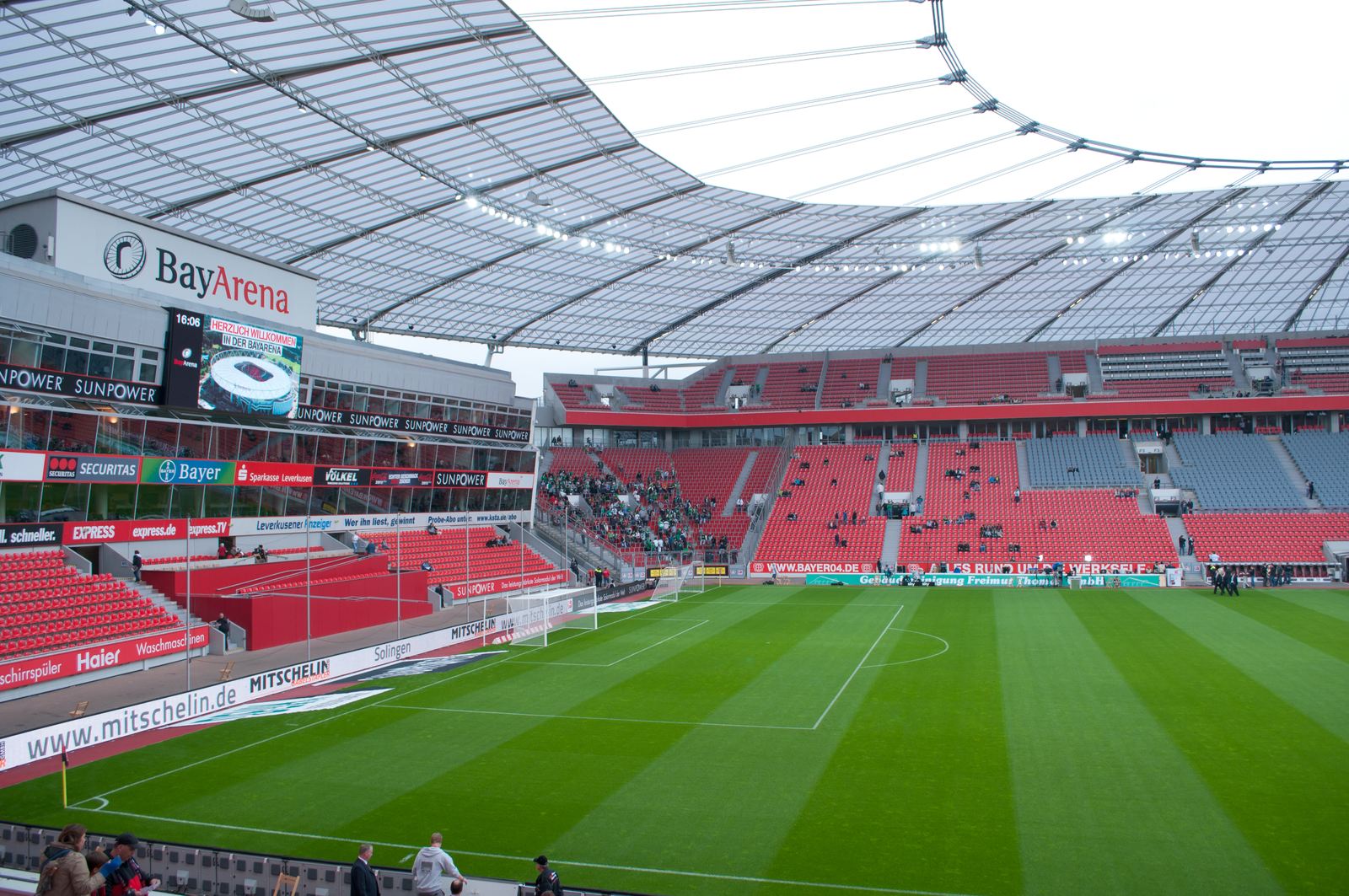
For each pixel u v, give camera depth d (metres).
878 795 16.72
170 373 34.25
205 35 28.89
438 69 32.84
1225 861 13.44
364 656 29.84
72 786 17.95
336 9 28.70
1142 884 12.78
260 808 16.59
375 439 45.09
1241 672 26.25
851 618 40.31
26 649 25.30
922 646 32.31
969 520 60.88
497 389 54.28
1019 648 31.27
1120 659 28.75
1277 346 71.75
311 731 21.97
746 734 21.00
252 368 37.50
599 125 38.44
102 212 32.50
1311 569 52.72
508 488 54.78
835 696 24.53
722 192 46.44
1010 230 53.72
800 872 13.55
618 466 73.44
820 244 55.75
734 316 70.19
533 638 35.97
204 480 36.34
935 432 72.88
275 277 39.91
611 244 50.19
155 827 15.77
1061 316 71.56
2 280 28.94
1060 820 15.21
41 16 26.95
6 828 14.27
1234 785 16.66
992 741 19.88
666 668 28.98
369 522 45.41
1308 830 14.47
